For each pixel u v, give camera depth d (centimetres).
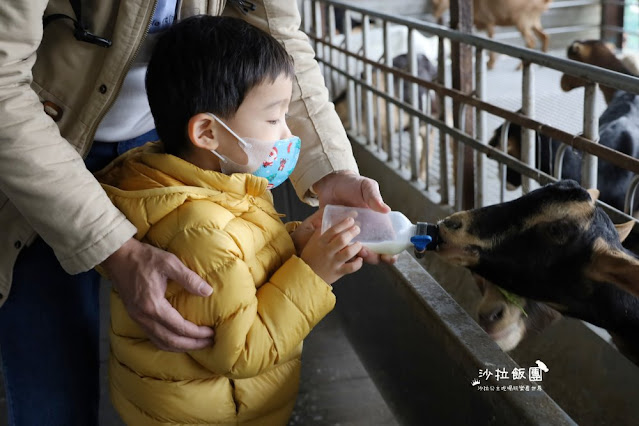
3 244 137
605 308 149
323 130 159
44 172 119
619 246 150
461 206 319
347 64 428
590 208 144
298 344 138
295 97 160
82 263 121
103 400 225
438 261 311
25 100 119
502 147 260
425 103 502
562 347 217
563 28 819
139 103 150
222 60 124
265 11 159
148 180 133
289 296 125
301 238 151
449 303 155
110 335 144
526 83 237
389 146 380
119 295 127
